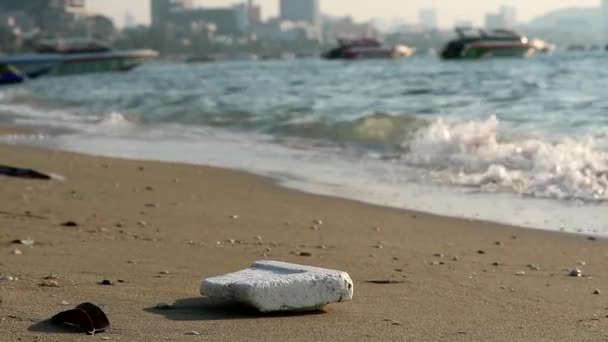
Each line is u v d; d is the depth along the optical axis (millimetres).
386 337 4883
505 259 8070
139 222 9844
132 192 12625
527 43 108188
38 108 34812
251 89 41969
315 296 5445
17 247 7750
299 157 17031
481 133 16703
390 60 131750
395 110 24000
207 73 83875
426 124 19250
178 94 39750
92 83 65562
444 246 8766
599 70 45406
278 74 67625
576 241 9047
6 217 9695
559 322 5387
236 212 10961
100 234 8797
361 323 5188
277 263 5816
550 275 7242
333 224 10148
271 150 18328
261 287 5270
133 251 7828
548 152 14484
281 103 29375
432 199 11992
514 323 5348
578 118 19609
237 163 16438
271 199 12219
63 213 10289
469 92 30641
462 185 13055
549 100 24953
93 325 4816
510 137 16531
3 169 13922
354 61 131375
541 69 51844
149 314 5246
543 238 9242
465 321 5367
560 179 12742
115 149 19328
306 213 11008
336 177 14328
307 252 8188
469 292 6379
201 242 8602
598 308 5852
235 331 4887
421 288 6500
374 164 15578
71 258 7285
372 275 7051
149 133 22922
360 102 28109
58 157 17609
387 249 8531
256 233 9375
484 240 9156
